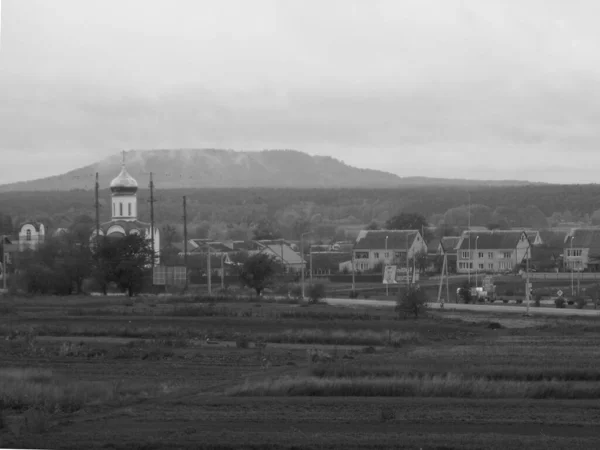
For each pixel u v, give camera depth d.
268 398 83.56
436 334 142.62
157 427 72.94
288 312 167.62
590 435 70.19
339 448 66.31
